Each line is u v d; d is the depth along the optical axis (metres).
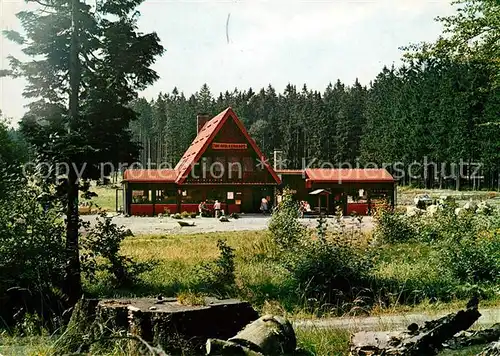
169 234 30.98
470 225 16.97
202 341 8.02
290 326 7.96
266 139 120.31
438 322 7.41
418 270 15.84
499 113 61.81
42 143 13.34
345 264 14.44
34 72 14.56
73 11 14.35
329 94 148.88
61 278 13.28
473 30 16.02
